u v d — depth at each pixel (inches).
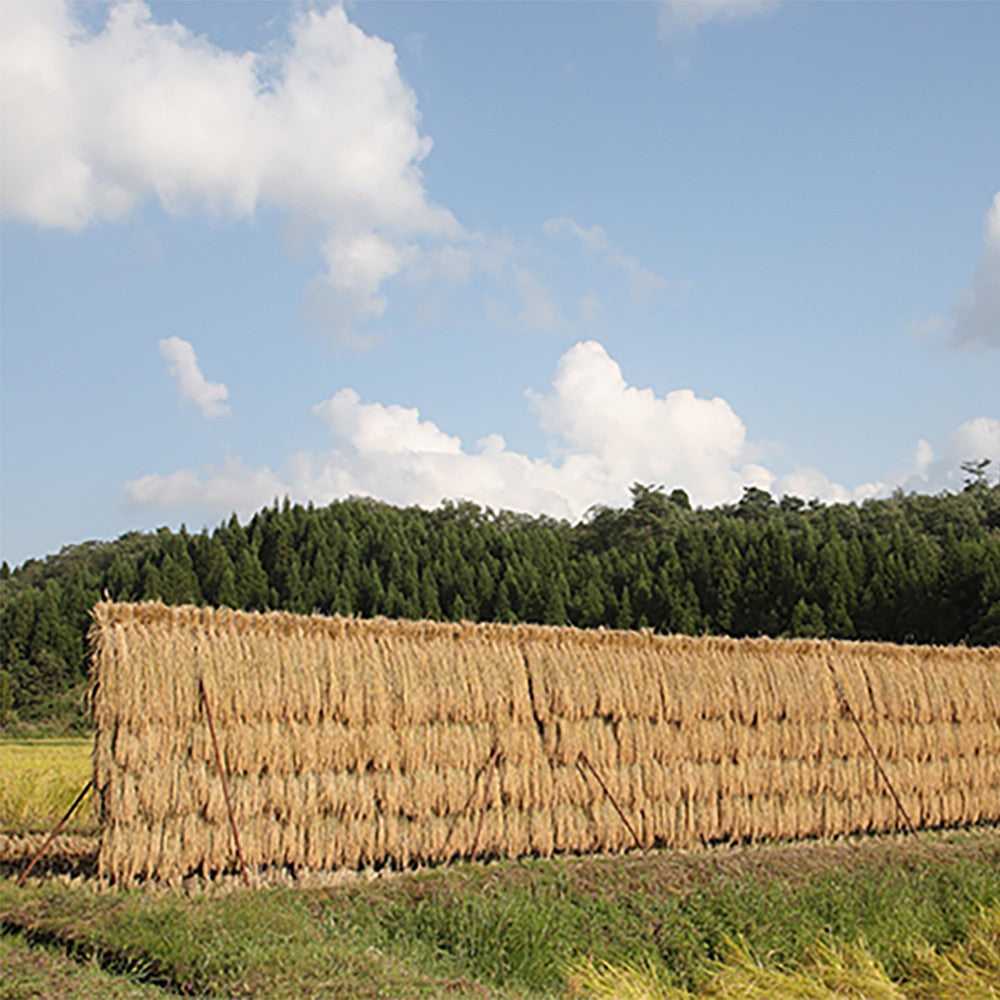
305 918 355.6
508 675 489.7
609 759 509.0
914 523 2908.5
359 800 437.7
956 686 651.5
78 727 1743.4
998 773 657.0
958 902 430.0
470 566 2856.8
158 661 402.6
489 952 341.4
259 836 415.8
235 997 276.2
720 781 544.4
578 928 366.9
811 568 2310.5
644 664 534.0
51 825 558.9
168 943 308.0
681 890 413.7
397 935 353.7
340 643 450.9
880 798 604.4
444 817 461.4
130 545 3462.1
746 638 593.6
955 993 347.9
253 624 434.9
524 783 481.4
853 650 626.2
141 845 390.9
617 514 3444.9
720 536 2763.3
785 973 347.6
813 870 460.4
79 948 316.8
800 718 578.2
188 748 405.7
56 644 2108.8
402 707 453.7
